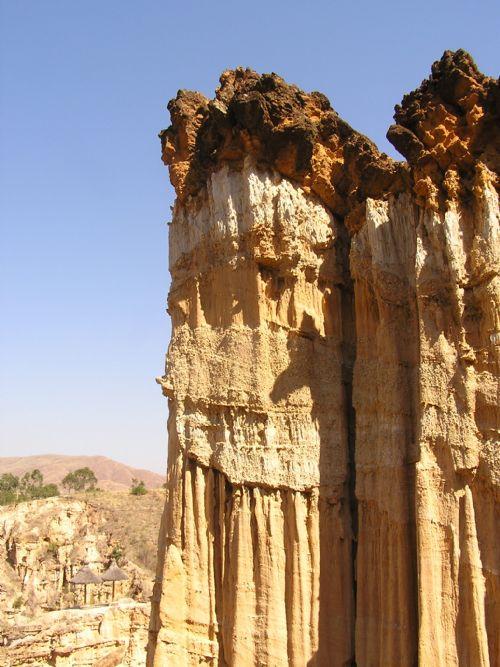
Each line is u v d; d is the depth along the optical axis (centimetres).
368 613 2036
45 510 10025
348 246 2470
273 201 2352
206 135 2483
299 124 2283
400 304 2106
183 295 2536
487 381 1812
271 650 2120
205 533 2316
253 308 2331
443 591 1786
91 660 4538
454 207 1936
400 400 2036
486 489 1780
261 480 2231
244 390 2305
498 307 1802
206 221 2511
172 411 2480
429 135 1997
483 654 1698
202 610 2270
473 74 1977
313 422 2280
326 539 2212
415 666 1891
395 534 1962
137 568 9325
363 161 2312
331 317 2398
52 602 8781
